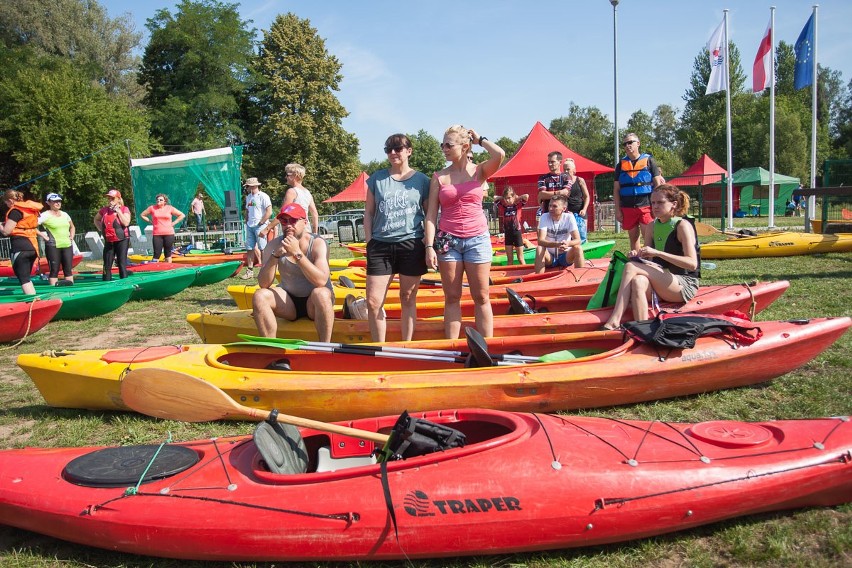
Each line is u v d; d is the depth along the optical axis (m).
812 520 3.22
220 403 3.83
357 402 4.53
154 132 41.69
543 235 8.66
